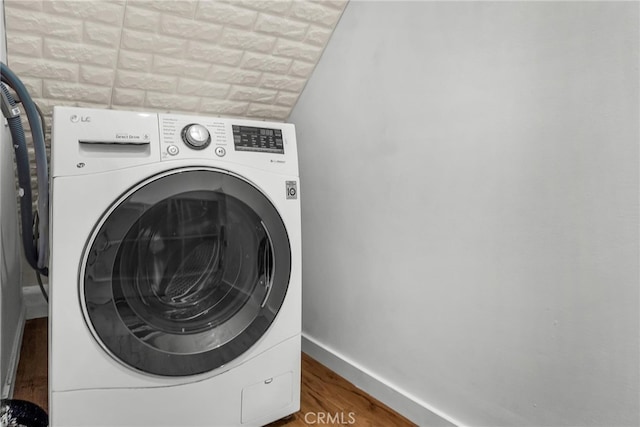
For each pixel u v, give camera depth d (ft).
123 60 4.93
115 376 3.64
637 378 3.10
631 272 3.10
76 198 3.39
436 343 4.57
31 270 6.99
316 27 5.50
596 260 3.28
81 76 4.94
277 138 4.52
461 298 4.29
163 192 3.71
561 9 3.44
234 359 4.24
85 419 3.52
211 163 3.97
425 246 4.63
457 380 4.37
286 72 5.92
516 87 3.75
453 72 4.26
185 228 4.03
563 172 3.45
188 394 4.00
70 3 4.20
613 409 3.23
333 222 5.92
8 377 4.79
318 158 6.14
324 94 5.95
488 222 4.01
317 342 6.31
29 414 3.73
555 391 3.58
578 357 3.42
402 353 4.98
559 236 3.50
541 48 3.57
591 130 3.27
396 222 4.96
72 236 3.38
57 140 3.37
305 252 6.50
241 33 5.14
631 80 3.05
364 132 5.32
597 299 3.29
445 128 4.35
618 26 3.12
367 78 5.24
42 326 6.83
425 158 4.58
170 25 4.75
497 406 4.02
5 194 4.53
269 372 4.50
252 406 4.40
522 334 3.79
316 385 5.58
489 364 4.07
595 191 3.27
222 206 4.16
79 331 3.45
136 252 3.76
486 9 3.96
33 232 4.39
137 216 3.61
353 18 5.36
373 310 5.34
